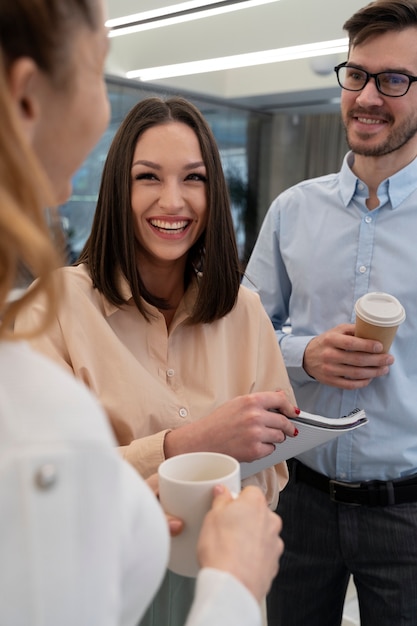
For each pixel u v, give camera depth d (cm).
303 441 128
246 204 845
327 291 176
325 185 183
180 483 77
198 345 136
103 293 126
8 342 52
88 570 47
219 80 740
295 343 172
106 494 47
